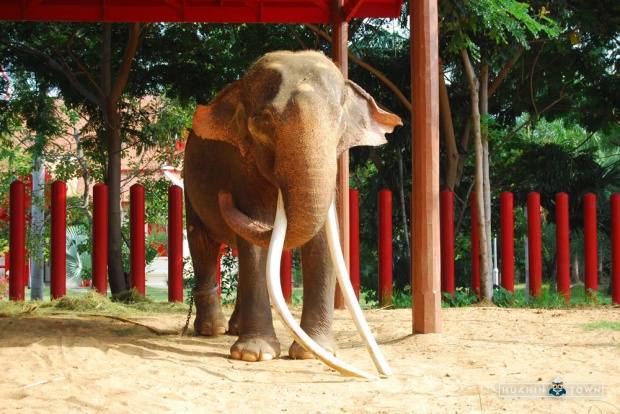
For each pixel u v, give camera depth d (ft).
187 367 17.01
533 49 44.98
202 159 22.35
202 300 24.36
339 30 31.53
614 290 37.45
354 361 18.78
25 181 55.06
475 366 17.90
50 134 47.91
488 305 36.68
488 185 38.99
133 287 36.55
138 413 12.68
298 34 45.50
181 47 43.78
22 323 25.08
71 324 25.40
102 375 15.65
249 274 19.08
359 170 58.59
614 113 49.19
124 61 37.52
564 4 39.93
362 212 51.26
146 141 46.88
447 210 37.73
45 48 43.09
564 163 48.96
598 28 41.52
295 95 16.08
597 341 21.84
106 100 38.75
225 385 15.30
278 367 17.57
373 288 53.01
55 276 35.32
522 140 53.01
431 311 23.20
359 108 18.61
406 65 45.19
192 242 24.29
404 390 14.99
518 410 13.30
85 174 51.96
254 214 18.89
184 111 49.78
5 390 14.14
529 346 20.59
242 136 18.15
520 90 48.49
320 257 19.01
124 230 51.47
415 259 23.50
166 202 52.13
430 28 23.53
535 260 38.17
